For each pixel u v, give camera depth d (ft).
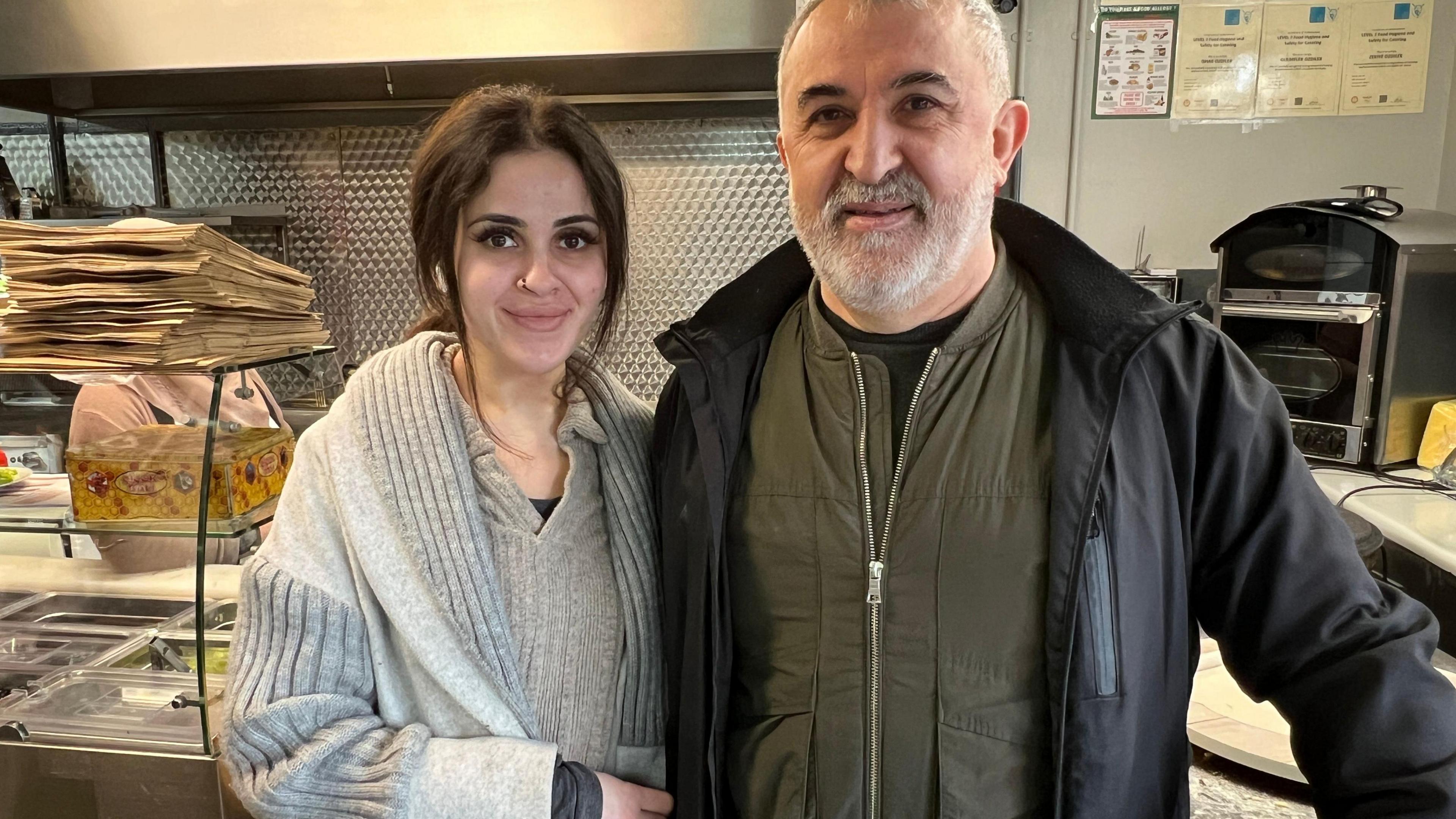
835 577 2.86
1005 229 3.14
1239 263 6.57
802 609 2.89
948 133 2.73
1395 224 6.04
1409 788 2.46
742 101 7.02
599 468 3.22
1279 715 3.61
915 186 2.75
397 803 2.65
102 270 3.38
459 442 2.94
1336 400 6.29
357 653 2.91
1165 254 7.56
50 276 3.43
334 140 7.57
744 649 3.03
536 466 3.15
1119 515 2.67
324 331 4.42
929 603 2.78
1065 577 2.62
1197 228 7.50
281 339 4.05
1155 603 2.70
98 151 7.64
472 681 2.84
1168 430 2.82
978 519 2.78
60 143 7.62
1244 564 2.81
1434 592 5.33
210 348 3.56
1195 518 2.87
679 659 3.11
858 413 2.97
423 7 5.78
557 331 2.93
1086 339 2.79
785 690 2.89
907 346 3.01
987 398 2.89
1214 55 7.22
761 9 5.61
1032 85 7.41
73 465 3.53
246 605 2.85
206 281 3.39
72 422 3.57
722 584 2.98
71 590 3.85
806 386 3.12
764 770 2.91
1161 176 7.45
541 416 3.20
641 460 3.30
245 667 2.79
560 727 3.01
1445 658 4.09
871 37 2.72
